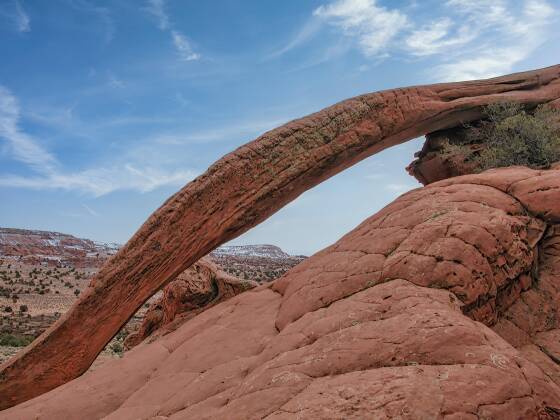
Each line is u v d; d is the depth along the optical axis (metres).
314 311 7.28
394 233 7.93
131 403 7.37
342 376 5.02
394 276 7.02
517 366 4.80
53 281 73.44
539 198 8.27
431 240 7.21
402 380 4.56
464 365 4.73
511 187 8.71
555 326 7.31
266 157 11.31
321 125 11.89
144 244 10.65
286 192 11.58
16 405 9.59
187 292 14.20
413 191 9.79
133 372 8.86
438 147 15.31
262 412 4.91
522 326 7.16
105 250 147.25
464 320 5.41
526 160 12.57
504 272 7.23
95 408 7.93
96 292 10.49
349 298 6.97
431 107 13.33
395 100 12.88
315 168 11.78
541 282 7.91
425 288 6.54
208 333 8.90
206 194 10.88
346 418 4.25
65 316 10.53
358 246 8.29
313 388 4.93
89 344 10.64
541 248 8.38
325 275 7.98
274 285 10.20
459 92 13.94
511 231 7.54
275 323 8.12
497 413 4.23
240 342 7.96
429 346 5.03
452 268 6.73
